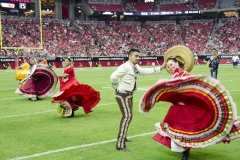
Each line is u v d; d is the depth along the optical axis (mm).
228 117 5051
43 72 12734
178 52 6191
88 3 53031
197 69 32031
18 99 13445
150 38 51406
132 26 53406
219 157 5816
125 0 56938
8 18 41344
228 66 37844
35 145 6609
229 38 50406
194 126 5238
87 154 5996
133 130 7777
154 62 43719
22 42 37938
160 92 5383
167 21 55438
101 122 8742
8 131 7820
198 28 53531
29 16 45656
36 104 12070
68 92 9172
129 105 6234
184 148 5230
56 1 49875
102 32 49406
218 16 56906
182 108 5359
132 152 6109
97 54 42844
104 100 12711
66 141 6891
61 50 41594
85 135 7375
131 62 6234
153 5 57156
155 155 5922
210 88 5074
